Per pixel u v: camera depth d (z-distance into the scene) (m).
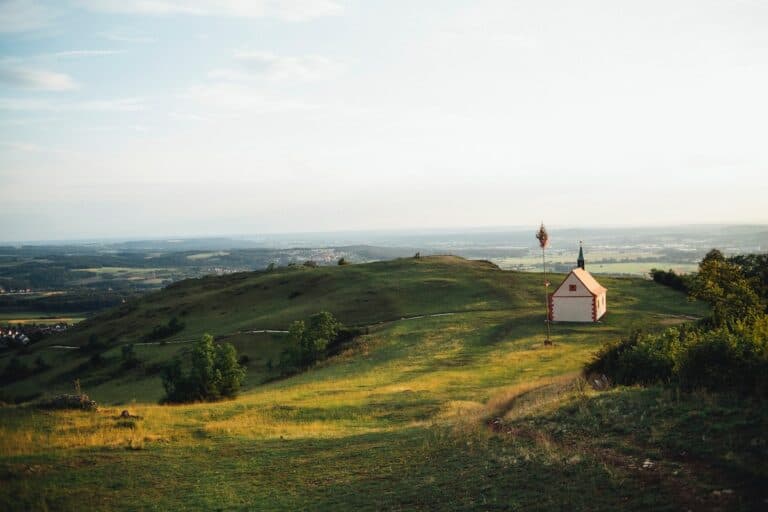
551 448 19.02
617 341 37.16
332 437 28.06
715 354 23.27
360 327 83.94
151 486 21.39
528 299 91.75
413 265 131.62
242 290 131.62
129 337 115.94
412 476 19.81
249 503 19.25
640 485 14.64
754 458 14.78
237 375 50.75
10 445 25.69
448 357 60.56
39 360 110.00
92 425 29.75
